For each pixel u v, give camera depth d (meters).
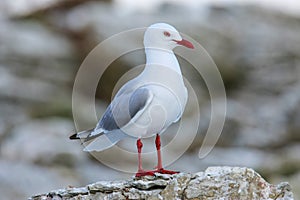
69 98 27.36
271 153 24.27
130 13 34.19
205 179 7.64
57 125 22.39
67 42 32.09
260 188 7.66
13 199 16.28
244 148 24.61
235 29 35.66
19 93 26.72
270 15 39.00
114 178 18.47
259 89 31.42
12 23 33.75
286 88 31.41
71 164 19.62
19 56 29.83
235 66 32.66
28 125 22.80
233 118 26.16
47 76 29.11
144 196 7.68
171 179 7.75
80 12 34.50
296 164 20.48
